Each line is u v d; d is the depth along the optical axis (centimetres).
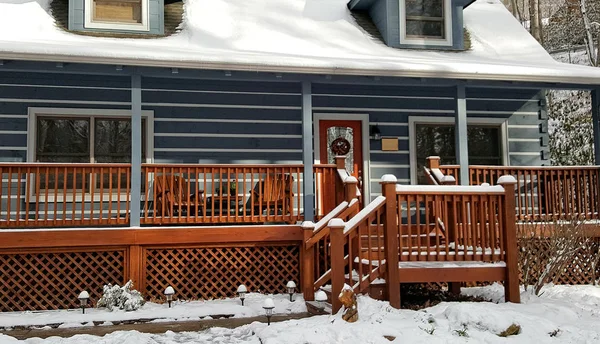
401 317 595
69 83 938
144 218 790
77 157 942
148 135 960
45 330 620
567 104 2095
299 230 823
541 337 547
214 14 1057
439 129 1085
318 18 1109
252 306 711
